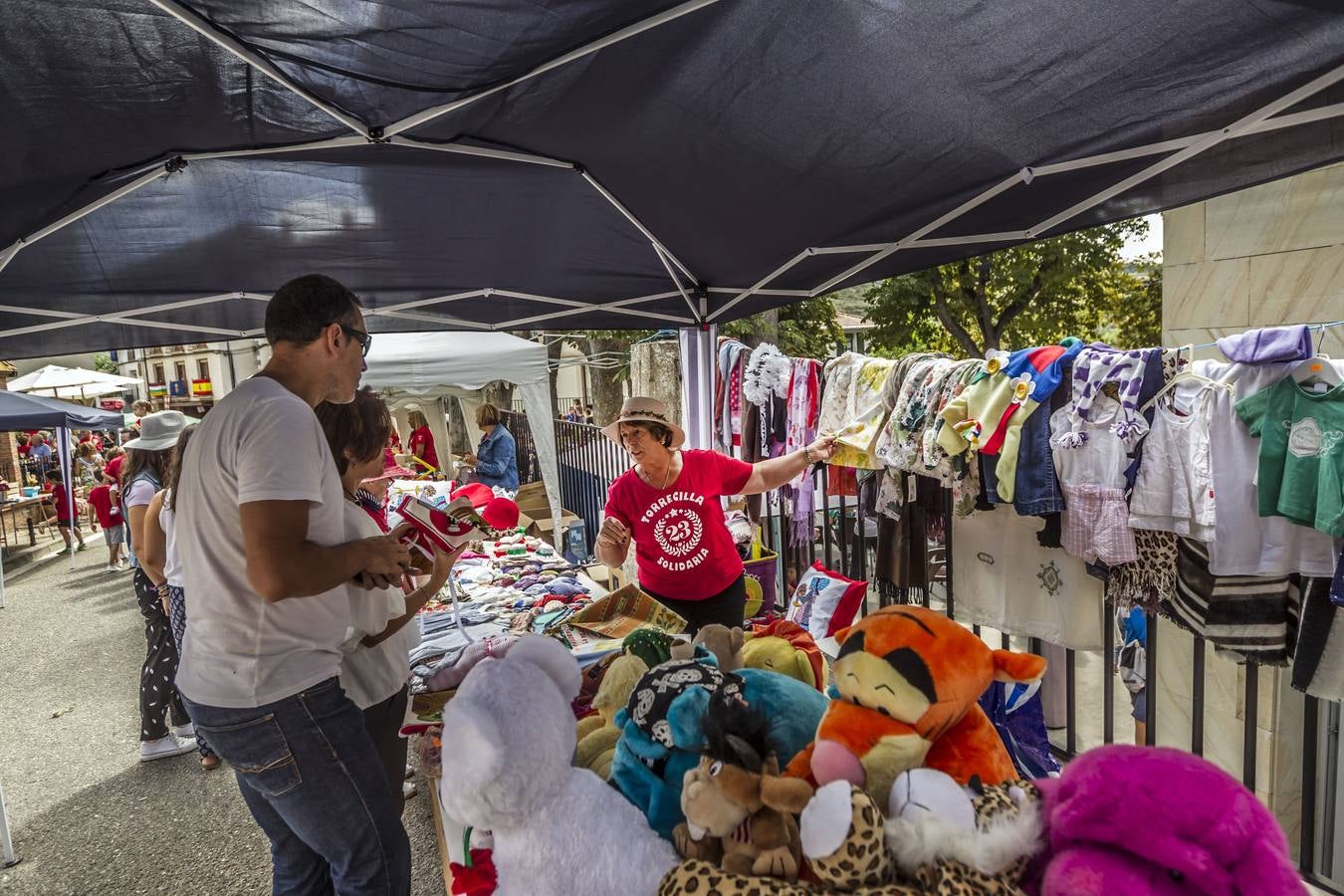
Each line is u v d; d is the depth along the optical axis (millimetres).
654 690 1472
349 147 2391
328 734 1771
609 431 3201
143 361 37188
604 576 6410
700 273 4031
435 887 3078
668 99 2191
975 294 14539
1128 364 2373
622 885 1211
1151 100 1894
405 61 1858
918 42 1811
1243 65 1703
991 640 5508
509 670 1363
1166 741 4348
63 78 1804
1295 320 3779
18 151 2057
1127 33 1658
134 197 2742
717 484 3225
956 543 3252
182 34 1728
